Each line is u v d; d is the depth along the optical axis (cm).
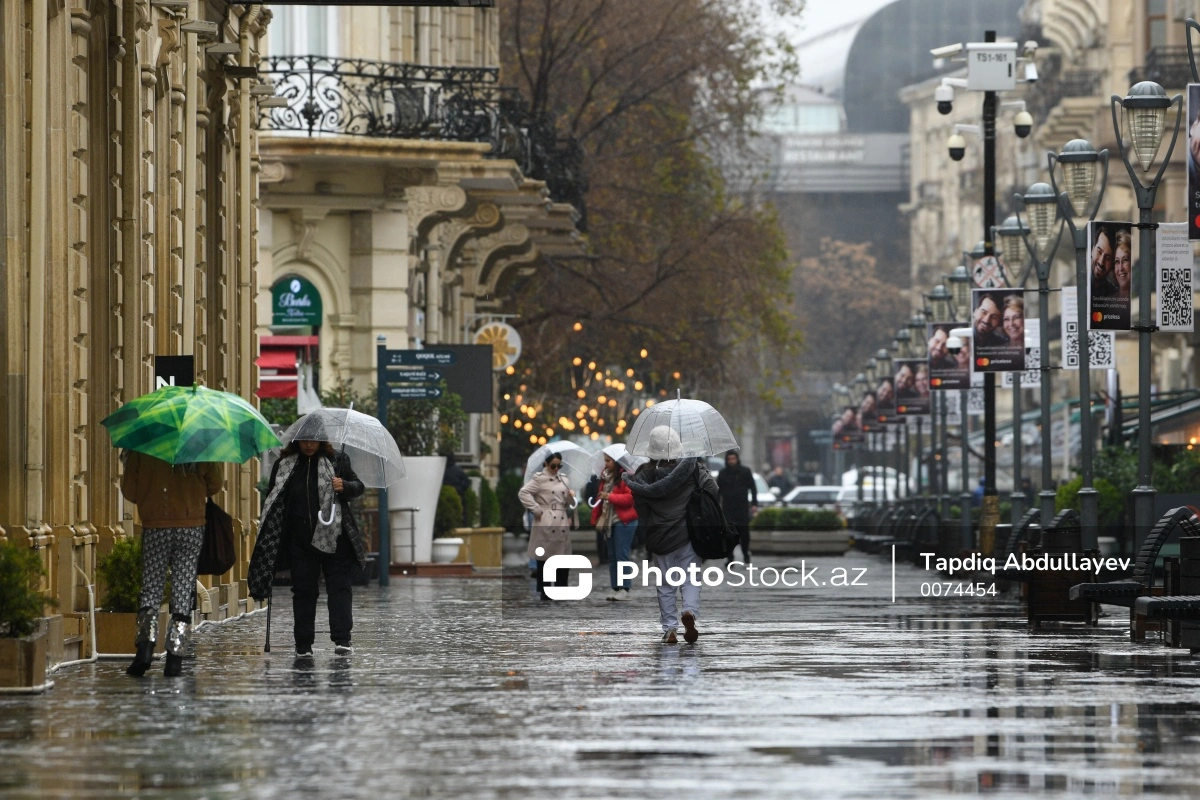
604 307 11656
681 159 11831
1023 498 7025
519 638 4247
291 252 7488
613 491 5869
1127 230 5078
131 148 4203
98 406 4062
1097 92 17175
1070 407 13688
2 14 3412
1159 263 5088
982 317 6831
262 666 3509
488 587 6512
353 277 7569
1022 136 7481
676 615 4131
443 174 7769
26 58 3491
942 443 10844
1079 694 3027
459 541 7531
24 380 3441
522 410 11650
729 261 11712
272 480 3706
